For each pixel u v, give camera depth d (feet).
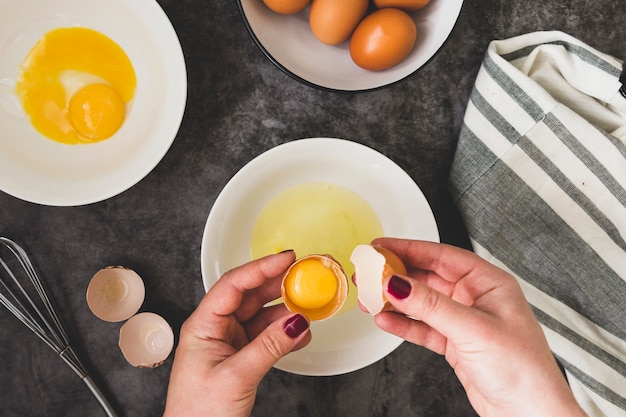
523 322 1.49
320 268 1.60
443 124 2.00
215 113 1.95
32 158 1.87
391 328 1.74
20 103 1.88
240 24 1.94
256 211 1.93
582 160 1.87
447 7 1.79
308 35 1.87
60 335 1.96
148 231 1.96
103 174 1.87
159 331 1.94
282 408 1.99
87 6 1.86
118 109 1.91
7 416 1.95
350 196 1.95
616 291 1.93
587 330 1.94
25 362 1.95
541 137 1.86
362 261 1.57
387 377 2.01
